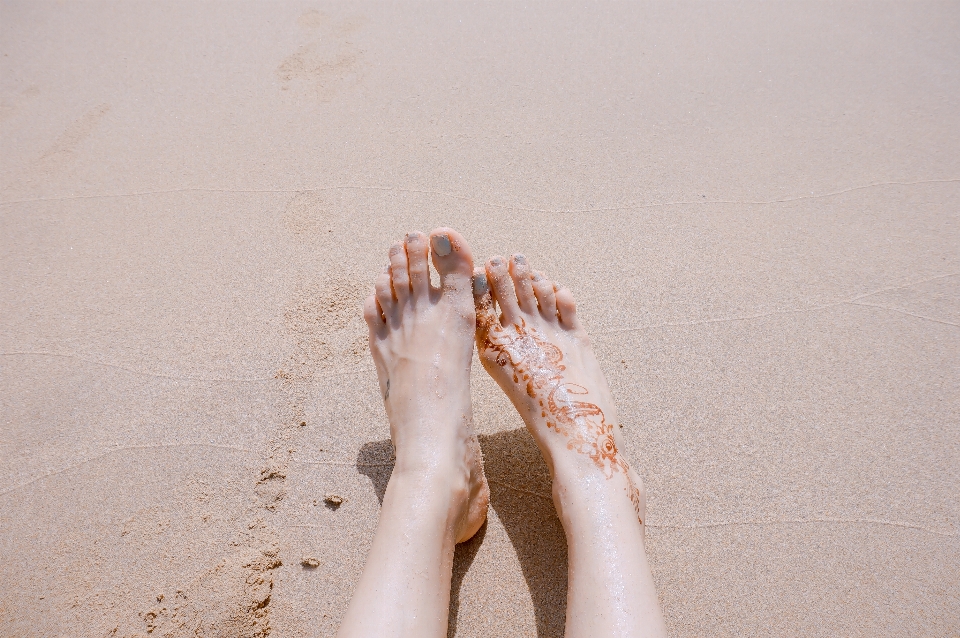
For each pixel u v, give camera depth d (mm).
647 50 2557
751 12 2750
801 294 1793
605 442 1354
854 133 2225
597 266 1847
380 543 1187
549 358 1501
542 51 2557
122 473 1479
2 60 2596
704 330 1722
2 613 1285
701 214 1979
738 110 2311
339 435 1530
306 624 1272
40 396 1615
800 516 1420
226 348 1687
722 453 1514
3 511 1429
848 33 2633
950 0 2771
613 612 1089
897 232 1935
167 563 1341
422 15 2738
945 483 1466
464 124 2254
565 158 2133
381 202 2004
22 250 1933
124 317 1762
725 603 1310
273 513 1415
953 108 2299
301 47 2588
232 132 2256
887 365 1655
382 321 1540
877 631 1275
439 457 1317
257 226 1958
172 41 2660
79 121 2324
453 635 1272
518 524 1420
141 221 1990
